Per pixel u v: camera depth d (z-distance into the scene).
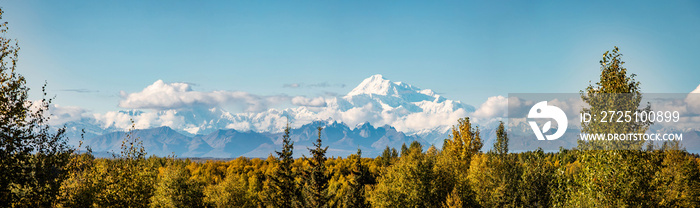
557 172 25.52
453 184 60.75
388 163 116.62
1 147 19.30
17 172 20.05
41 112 20.56
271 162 112.31
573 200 23.89
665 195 23.52
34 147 20.34
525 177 56.19
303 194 62.09
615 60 22.73
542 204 52.41
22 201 20.56
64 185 23.59
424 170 59.91
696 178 34.50
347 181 91.50
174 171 71.38
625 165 21.98
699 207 32.44
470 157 73.56
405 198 59.25
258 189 87.56
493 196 58.59
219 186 82.25
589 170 22.97
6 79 19.69
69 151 21.91
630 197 21.95
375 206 62.47
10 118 19.67
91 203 27.67
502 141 67.25
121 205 33.53
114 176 33.84
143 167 37.28
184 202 69.12
